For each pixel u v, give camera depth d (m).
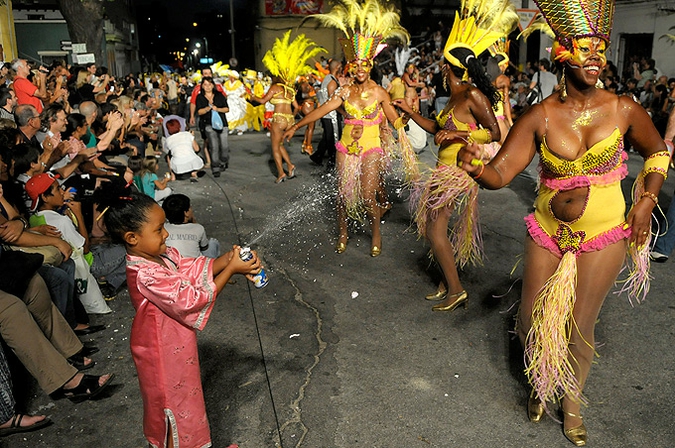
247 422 3.30
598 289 2.97
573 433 3.11
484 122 4.31
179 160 9.14
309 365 3.88
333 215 7.19
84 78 11.61
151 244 2.38
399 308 4.71
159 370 2.41
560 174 2.91
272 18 33.75
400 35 5.98
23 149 4.31
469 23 4.29
